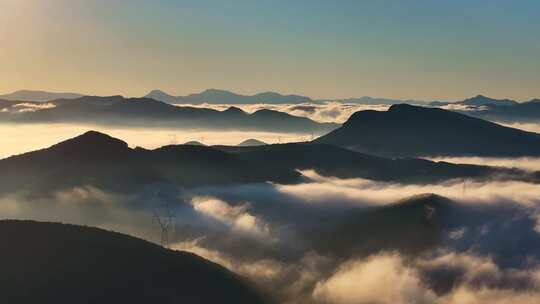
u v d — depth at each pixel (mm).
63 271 137500
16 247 141625
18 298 122812
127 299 135500
